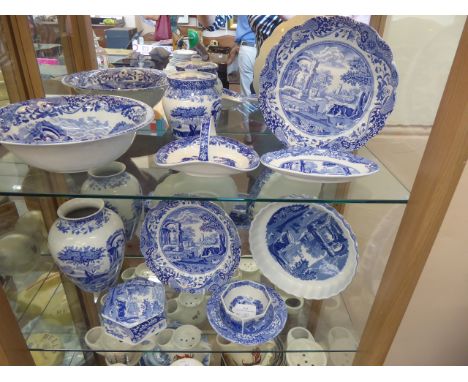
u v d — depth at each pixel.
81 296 0.76
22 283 0.72
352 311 0.75
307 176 0.49
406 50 0.60
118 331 0.65
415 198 0.47
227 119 0.70
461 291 0.72
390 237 0.64
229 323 0.64
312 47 0.56
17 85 0.63
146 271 0.77
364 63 0.55
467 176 0.60
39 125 0.52
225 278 0.72
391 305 0.54
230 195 0.56
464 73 0.39
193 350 0.71
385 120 0.56
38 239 0.72
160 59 0.67
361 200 0.53
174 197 0.56
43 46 0.63
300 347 0.72
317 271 0.68
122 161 0.60
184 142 0.57
